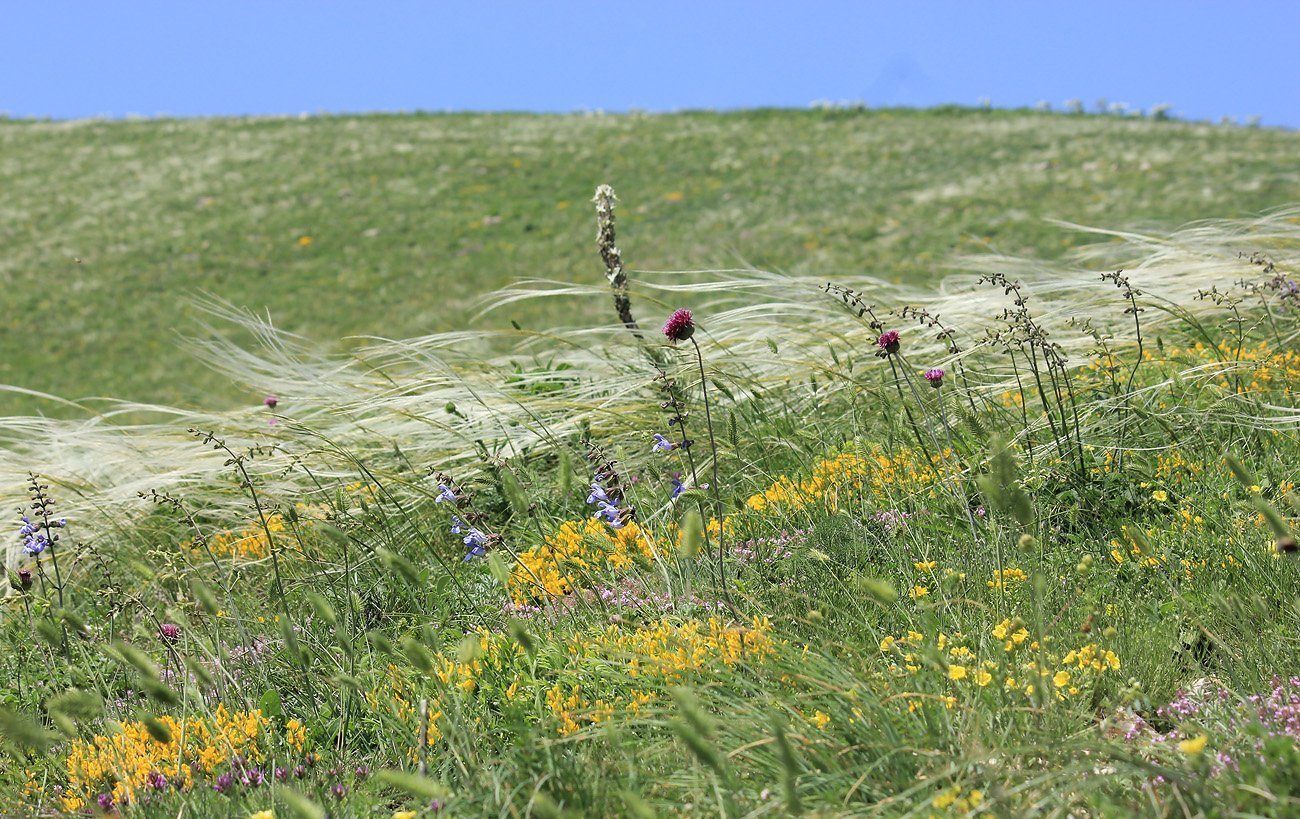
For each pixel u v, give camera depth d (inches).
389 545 243.4
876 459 245.6
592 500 207.9
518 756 138.8
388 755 158.6
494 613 205.5
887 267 1083.9
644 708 145.3
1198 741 113.5
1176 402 255.3
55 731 167.8
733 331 357.4
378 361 371.2
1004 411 265.6
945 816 115.3
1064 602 167.0
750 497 235.0
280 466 316.2
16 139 2267.5
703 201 1567.4
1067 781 121.6
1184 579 176.1
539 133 2090.3
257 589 257.3
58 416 898.7
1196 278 327.9
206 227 1608.0
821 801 123.9
